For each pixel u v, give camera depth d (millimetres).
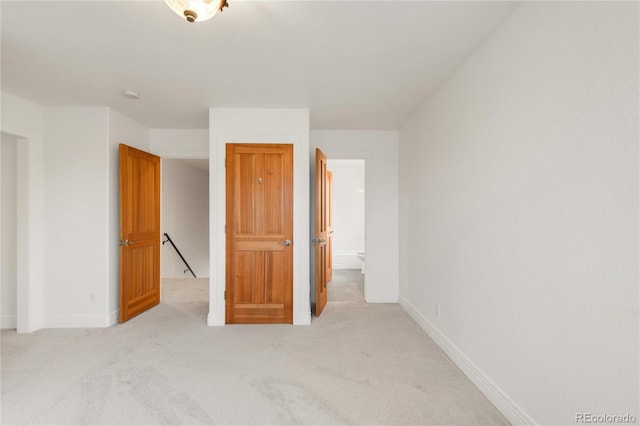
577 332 1340
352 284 5504
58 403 1935
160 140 4230
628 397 1133
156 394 2035
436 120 2922
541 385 1549
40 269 3287
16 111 3045
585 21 1295
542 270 1544
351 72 2535
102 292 3334
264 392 2064
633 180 1108
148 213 3939
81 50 2189
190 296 4637
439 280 2824
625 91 1132
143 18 1824
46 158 3328
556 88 1452
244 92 2959
